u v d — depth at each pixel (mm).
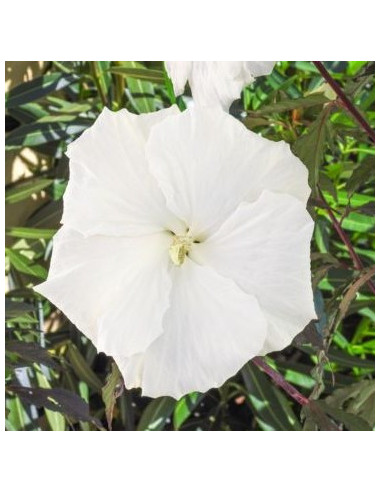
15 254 910
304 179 390
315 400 486
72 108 979
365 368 952
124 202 401
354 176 593
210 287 399
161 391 402
